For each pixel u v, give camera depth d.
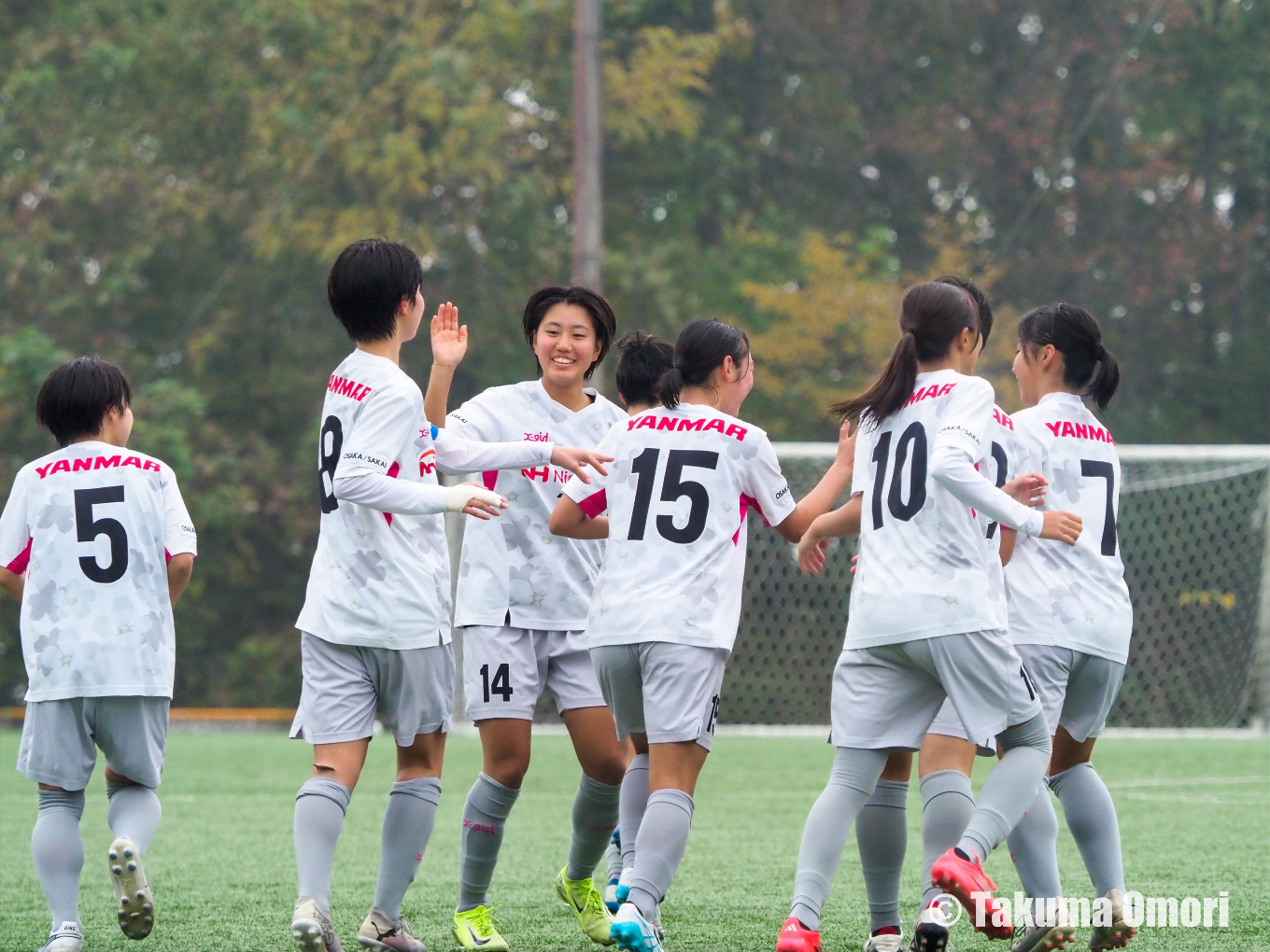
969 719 13.38
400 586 14.30
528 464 15.02
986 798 13.41
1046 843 14.31
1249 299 80.62
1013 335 73.50
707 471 14.52
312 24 75.94
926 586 13.49
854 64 83.69
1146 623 55.06
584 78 56.38
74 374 15.02
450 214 75.12
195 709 78.06
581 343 16.88
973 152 80.69
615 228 79.25
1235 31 78.56
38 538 14.65
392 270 14.64
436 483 14.77
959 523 13.62
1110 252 79.12
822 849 13.55
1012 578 14.62
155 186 77.62
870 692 13.80
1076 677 14.60
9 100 79.75
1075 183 80.00
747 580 55.81
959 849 12.91
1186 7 79.31
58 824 14.49
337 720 14.28
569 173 77.06
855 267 74.88
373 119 74.06
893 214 83.44
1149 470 55.66
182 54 76.12
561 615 16.34
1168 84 79.94
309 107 75.25
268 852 22.66
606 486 15.08
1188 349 80.31
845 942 15.67
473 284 75.25
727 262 78.19
